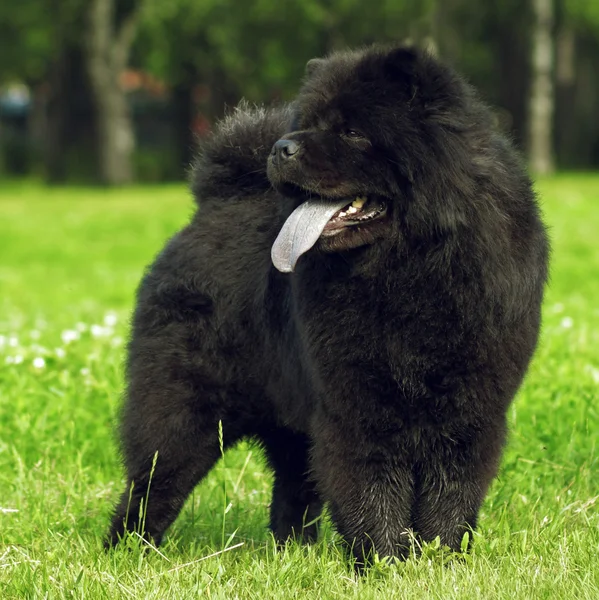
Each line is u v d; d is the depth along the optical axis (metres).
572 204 40.84
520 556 9.07
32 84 77.06
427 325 8.69
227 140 10.74
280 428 10.59
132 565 9.28
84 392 14.22
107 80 65.94
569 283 28.14
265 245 10.13
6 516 10.80
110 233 41.91
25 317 23.50
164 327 10.42
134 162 74.56
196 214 10.82
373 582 8.62
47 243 40.22
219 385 10.30
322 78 9.22
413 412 8.88
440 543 9.04
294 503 10.88
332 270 8.86
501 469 11.17
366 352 8.77
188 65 71.31
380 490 9.02
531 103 60.78
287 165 8.87
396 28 64.38
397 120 8.70
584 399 13.05
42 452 12.44
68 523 10.76
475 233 8.59
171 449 10.27
